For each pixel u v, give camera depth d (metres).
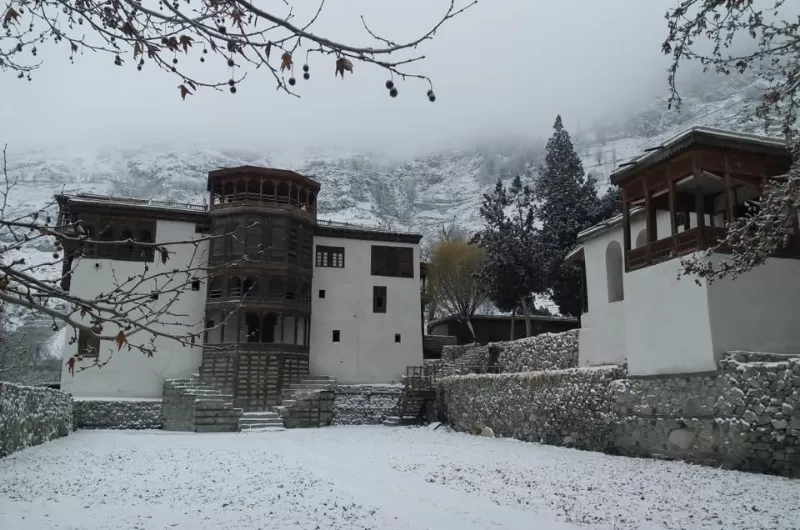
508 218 35.06
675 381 15.21
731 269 10.33
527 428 20.73
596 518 9.09
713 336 14.38
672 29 7.63
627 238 17.69
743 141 15.33
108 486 11.71
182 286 4.36
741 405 13.41
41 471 13.58
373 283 33.78
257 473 13.48
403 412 29.67
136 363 29.61
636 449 16.05
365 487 11.76
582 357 22.61
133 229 30.42
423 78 3.85
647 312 16.53
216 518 9.03
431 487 11.77
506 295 33.75
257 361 29.28
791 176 8.98
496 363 29.80
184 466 14.57
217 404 26.91
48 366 35.19
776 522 8.63
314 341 32.19
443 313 47.69
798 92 8.29
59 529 8.35
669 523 8.73
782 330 14.98
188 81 4.27
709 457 13.99
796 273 15.45
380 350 33.09
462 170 197.00
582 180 36.97
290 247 30.92
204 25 3.92
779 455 12.56
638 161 16.95
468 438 22.47
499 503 10.23
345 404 29.98
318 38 3.82
